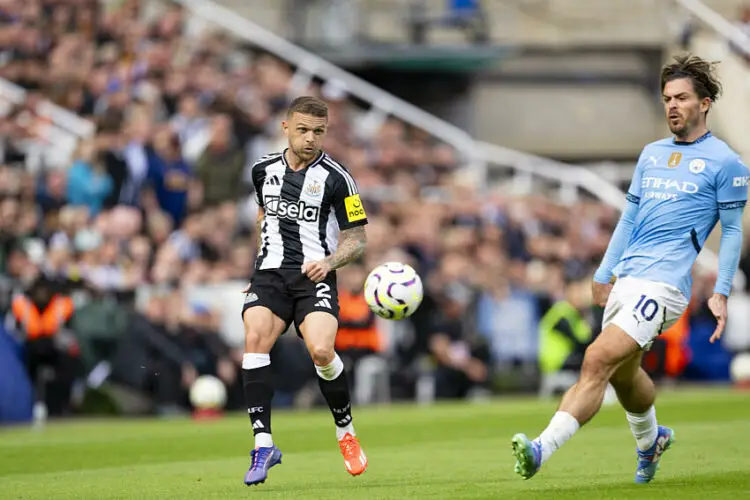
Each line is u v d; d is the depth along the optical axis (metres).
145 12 74.69
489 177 78.12
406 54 77.06
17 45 64.75
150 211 53.31
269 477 23.36
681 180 19.48
